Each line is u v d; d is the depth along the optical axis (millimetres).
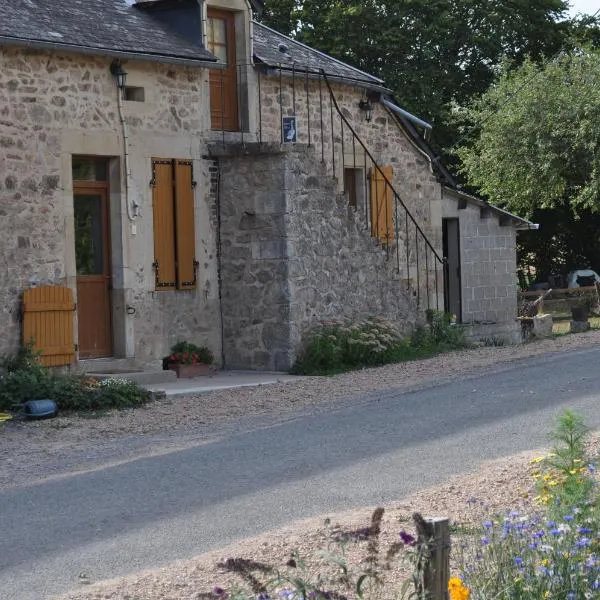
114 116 14820
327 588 5395
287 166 15570
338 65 18906
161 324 15391
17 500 8211
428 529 4535
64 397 12492
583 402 11078
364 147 17578
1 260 13578
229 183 16031
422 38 32469
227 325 16125
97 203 14969
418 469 8516
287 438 10195
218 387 14000
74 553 6660
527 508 6824
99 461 9680
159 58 14953
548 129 31594
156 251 15352
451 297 22062
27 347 13695
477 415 10789
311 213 16047
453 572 5551
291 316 15609
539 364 14477
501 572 5078
